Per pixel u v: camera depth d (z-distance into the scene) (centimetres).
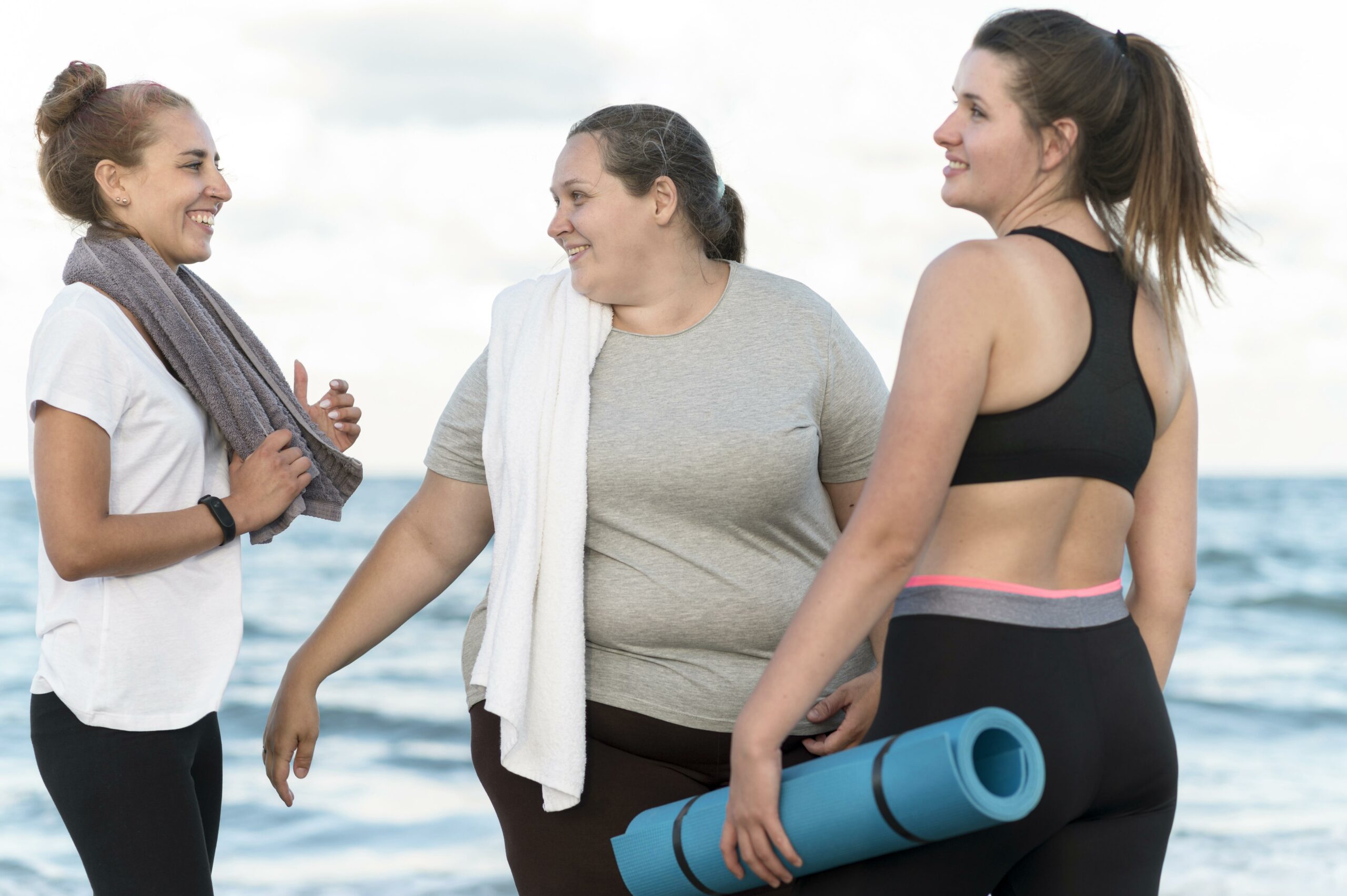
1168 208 214
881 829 192
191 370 298
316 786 950
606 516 291
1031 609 204
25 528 3947
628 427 289
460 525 325
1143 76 218
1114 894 211
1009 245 209
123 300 292
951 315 201
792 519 293
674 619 287
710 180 302
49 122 304
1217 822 833
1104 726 205
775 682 202
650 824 228
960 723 184
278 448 307
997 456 204
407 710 1277
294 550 3014
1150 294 218
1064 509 207
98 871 275
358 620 324
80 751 277
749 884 218
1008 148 218
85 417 271
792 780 204
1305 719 1237
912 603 212
